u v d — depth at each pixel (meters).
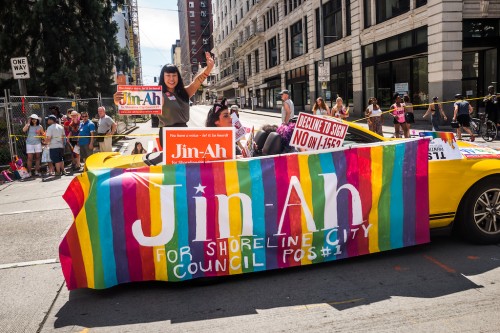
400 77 24.12
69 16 23.56
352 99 30.34
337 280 4.22
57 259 5.35
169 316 3.68
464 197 4.92
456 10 19.16
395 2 23.78
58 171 12.73
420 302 3.69
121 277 4.11
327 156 4.47
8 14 22.78
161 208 4.11
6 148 14.05
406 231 4.69
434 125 15.26
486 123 14.80
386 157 4.61
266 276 4.41
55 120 12.73
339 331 3.29
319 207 4.40
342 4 30.45
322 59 28.11
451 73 19.44
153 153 5.29
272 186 4.30
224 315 3.65
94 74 24.69
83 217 4.05
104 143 13.05
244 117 40.53
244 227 4.23
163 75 5.69
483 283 3.99
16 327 3.63
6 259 5.45
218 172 4.23
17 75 14.55
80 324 3.63
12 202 9.23
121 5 27.11
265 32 52.94
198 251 4.17
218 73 92.69
